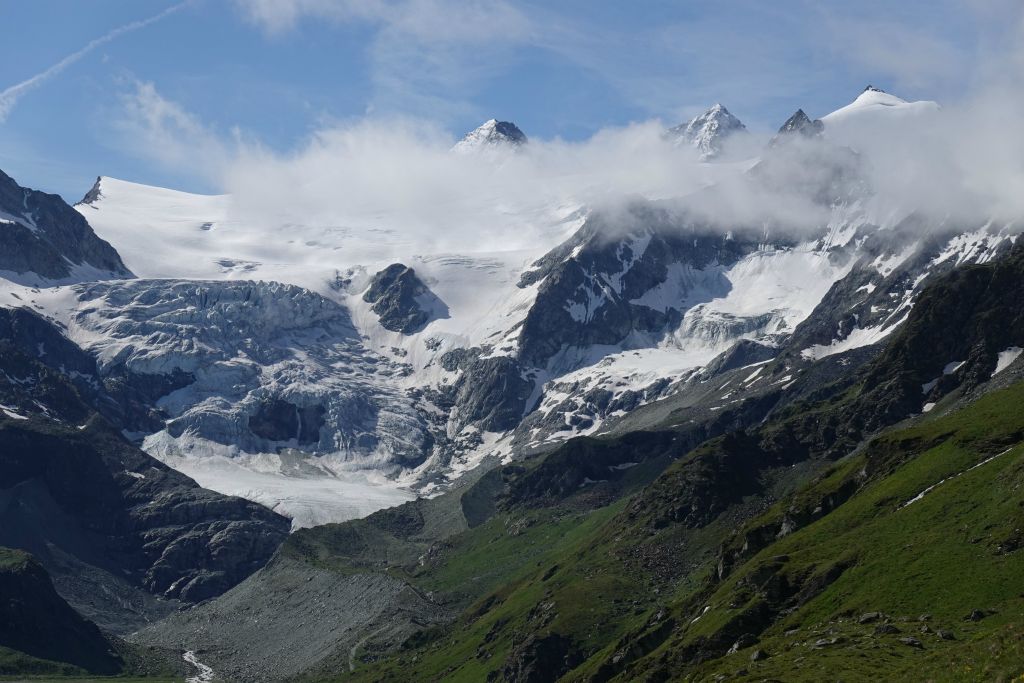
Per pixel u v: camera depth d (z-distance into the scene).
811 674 186.88
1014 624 174.75
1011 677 161.50
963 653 175.12
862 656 191.00
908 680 174.25
